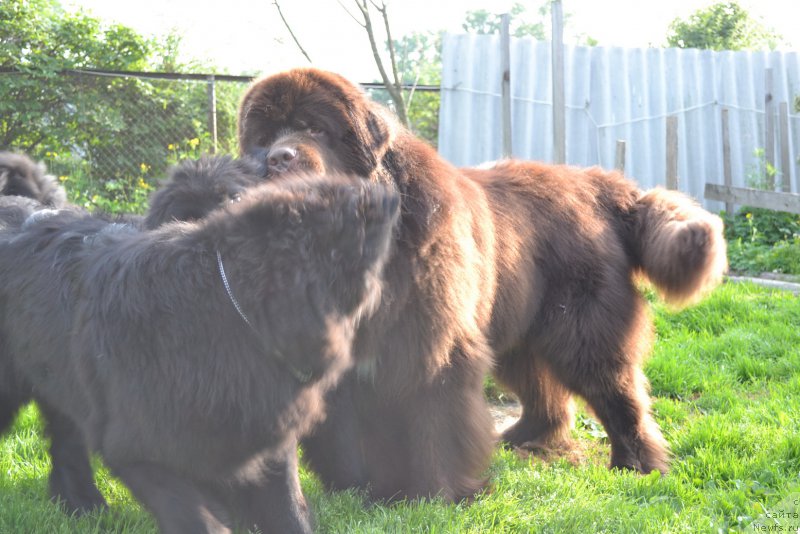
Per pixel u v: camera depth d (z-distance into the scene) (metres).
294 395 2.76
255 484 2.98
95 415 2.94
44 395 3.45
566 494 3.72
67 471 3.63
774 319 6.71
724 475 4.06
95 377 2.89
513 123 10.64
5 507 3.33
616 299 4.51
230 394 2.66
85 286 3.02
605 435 5.16
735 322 6.72
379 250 2.68
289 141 3.40
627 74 11.02
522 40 10.52
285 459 3.01
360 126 3.58
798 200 9.24
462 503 3.62
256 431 2.72
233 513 3.08
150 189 9.53
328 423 3.75
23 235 3.51
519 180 4.60
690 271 4.47
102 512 3.42
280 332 2.62
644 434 4.46
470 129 10.43
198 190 3.12
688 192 11.56
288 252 2.59
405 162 3.59
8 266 3.46
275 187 2.77
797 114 11.95
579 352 4.45
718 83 11.59
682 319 6.81
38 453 4.17
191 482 2.79
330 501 3.66
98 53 9.89
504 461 4.29
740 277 8.55
